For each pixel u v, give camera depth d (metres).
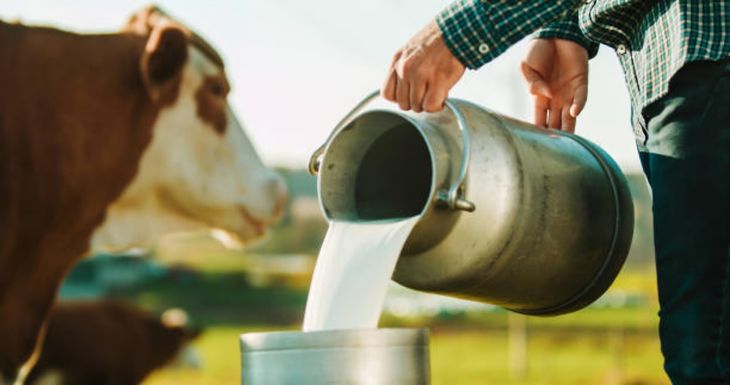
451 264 1.98
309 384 1.60
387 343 1.62
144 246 4.16
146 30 4.15
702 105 1.75
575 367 17.66
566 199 2.06
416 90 1.95
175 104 4.09
